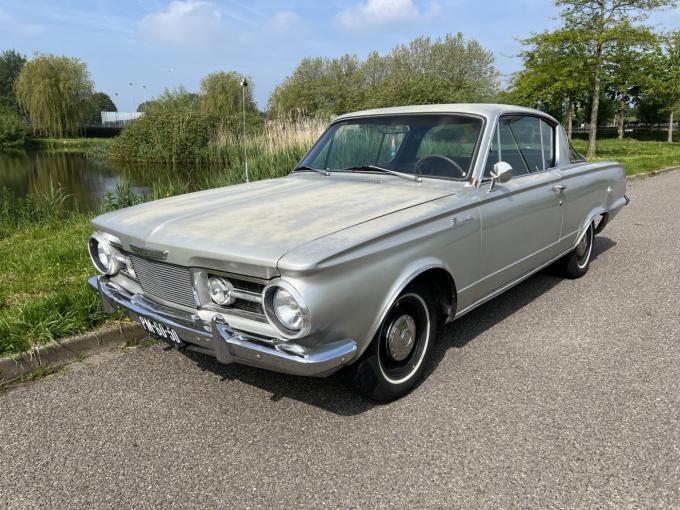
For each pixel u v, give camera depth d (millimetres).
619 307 4559
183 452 2695
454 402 3092
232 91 55938
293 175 4301
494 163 3730
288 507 2297
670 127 40938
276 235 2643
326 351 2520
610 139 44312
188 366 3611
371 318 2709
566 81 20562
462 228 3264
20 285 4730
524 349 3773
